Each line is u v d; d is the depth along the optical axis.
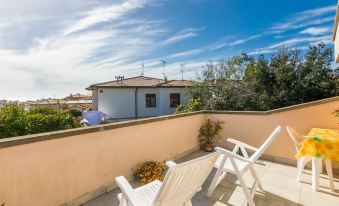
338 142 2.72
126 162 3.34
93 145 2.86
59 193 2.48
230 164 2.96
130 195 1.66
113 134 3.13
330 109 3.84
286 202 2.74
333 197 2.84
